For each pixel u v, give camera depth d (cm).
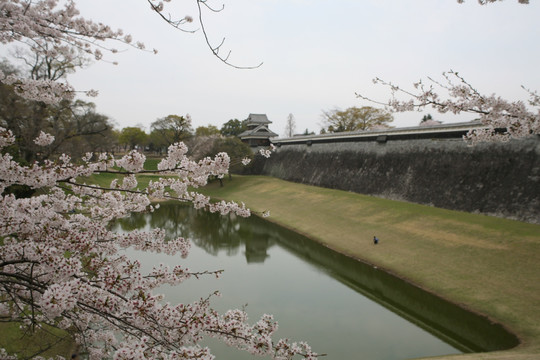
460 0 454
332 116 5797
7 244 402
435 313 1266
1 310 486
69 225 480
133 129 6581
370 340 1092
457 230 1883
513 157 2014
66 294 279
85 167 425
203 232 2467
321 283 1551
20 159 1423
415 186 2603
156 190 490
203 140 4722
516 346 1011
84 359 770
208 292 1395
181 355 311
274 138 5531
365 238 2100
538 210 1777
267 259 1888
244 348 429
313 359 411
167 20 317
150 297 377
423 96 515
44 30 505
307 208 3003
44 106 1841
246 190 4219
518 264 1438
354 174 3331
